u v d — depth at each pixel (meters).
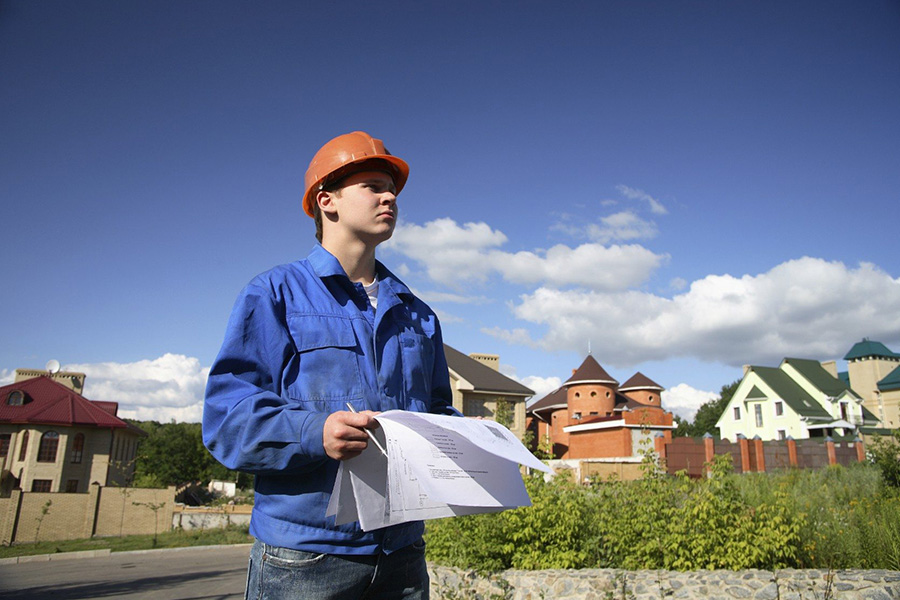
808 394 46.09
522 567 7.41
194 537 25.03
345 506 1.42
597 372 40.09
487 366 43.72
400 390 1.85
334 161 1.96
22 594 11.66
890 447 11.62
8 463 32.56
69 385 47.00
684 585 6.07
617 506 7.66
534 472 8.39
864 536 6.69
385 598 1.72
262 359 1.67
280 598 1.56
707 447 22.28
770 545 6.22
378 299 1.97
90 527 25.88
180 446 44.72
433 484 1.38
